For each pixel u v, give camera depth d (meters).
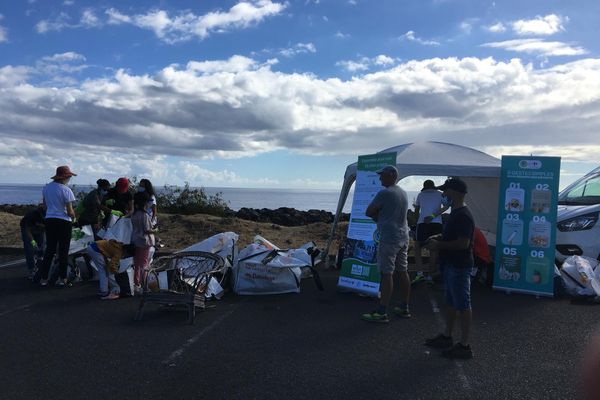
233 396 4.23
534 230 8.38
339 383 4.51
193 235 13.70
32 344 5.55
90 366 4.89
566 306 7.54
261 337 5.87
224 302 7.62
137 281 7.79
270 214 23.23
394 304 7.57
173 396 4.23
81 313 6.86
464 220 5.08
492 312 7.15
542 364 5.01
